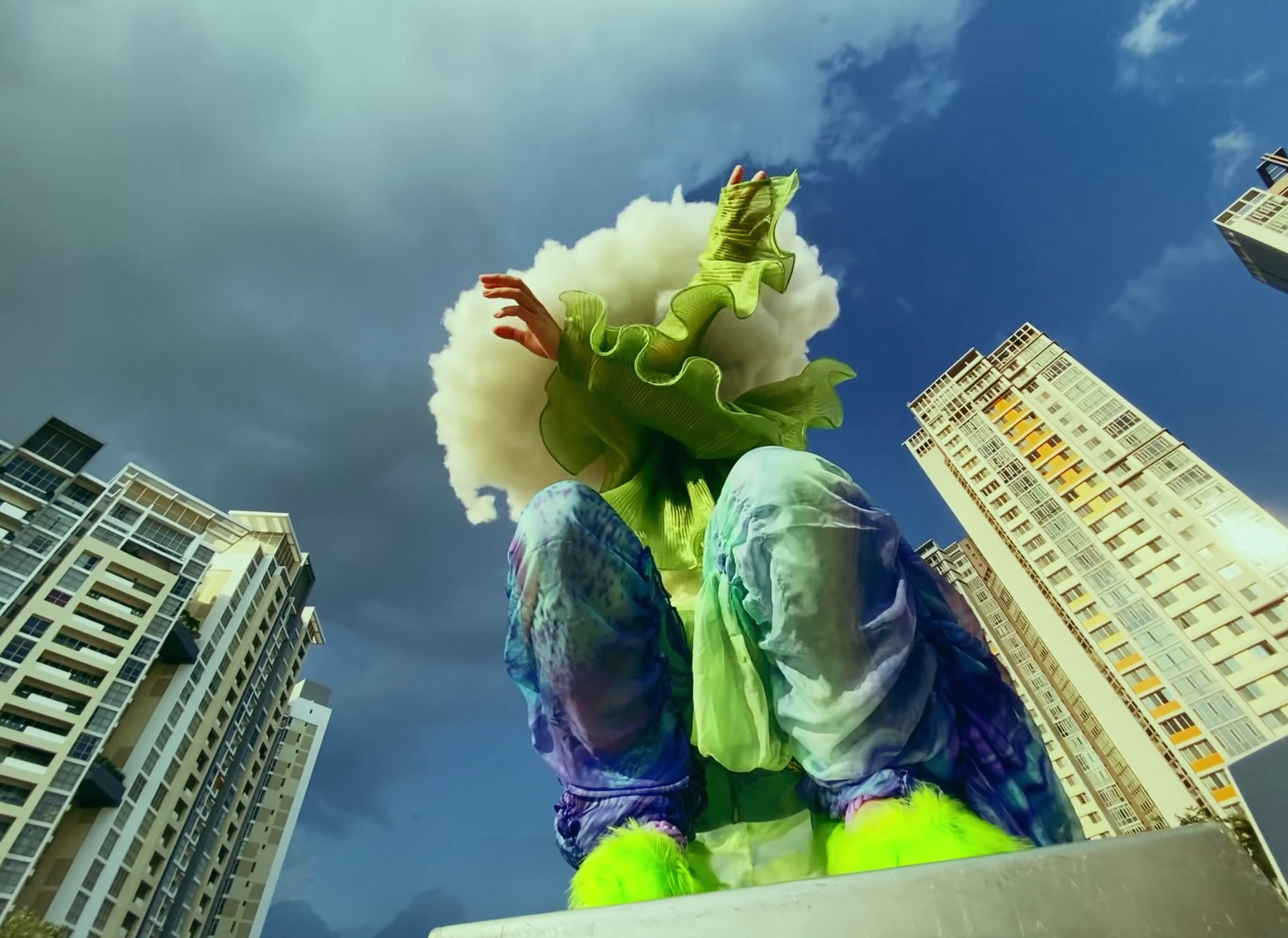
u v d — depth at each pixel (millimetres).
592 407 7879
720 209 8523
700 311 7770
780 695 4727
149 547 59469
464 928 3039
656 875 3896
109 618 55000
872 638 4398
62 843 47938
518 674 5316
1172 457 58438
